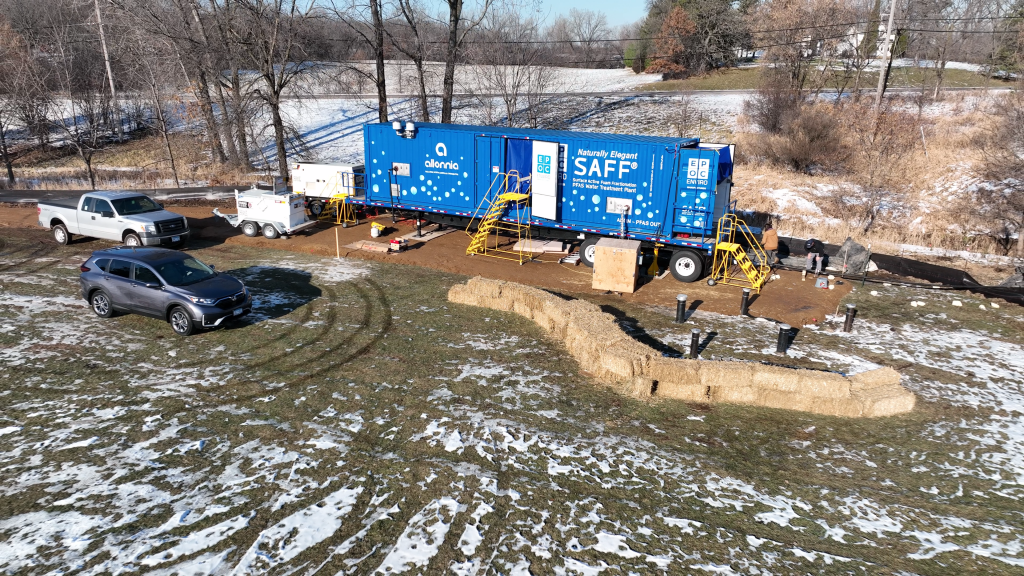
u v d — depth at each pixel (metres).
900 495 8.63
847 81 46.22
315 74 36.41
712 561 7.12
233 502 7.95
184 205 27.47
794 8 40.97
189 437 9.42
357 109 47.84
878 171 27.53
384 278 18.00
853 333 14.82
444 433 9.73
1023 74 27.48
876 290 18.22
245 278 17.62
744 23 53.19
